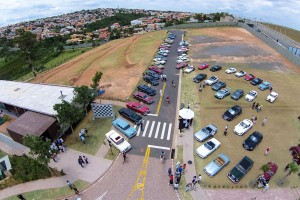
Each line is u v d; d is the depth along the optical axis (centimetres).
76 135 3453
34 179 2744
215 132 3384
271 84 4806
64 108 3075
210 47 7212
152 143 3231
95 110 3753
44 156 2609
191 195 2486
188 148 3127
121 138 3131
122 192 2542
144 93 4319
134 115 3647
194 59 6219
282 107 4012
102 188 2595
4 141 3572
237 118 3744
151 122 3656
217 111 3925
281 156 2991
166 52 6575
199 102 4178
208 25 10181
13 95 4231
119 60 6431
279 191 2519
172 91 4572
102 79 5306
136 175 2742
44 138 3319
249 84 4809
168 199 2448
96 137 3378
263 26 10950
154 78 4941
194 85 4775
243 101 4191
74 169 2848
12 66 11025
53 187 2641
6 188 2662
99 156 3031
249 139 3156
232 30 9306
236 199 2428
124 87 4825
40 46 14088
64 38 15588
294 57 5872
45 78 6253
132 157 3000
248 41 7781
